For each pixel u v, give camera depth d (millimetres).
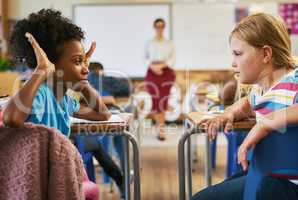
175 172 3305
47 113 1123
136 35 6562
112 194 2688
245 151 974
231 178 1332
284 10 6535
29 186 864
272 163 927
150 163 3627
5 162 879
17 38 1173
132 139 1314
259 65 1187
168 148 4230
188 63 6562
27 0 6504
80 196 948
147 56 5402
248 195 989
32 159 869
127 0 6516
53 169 889
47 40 1173
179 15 6520
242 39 1188
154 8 6523
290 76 1121
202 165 3486
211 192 1199
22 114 896
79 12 6547
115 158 2926
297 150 904
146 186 2908
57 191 889
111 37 6574
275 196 980
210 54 6543
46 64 1049
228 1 6477
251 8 6473
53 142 892
